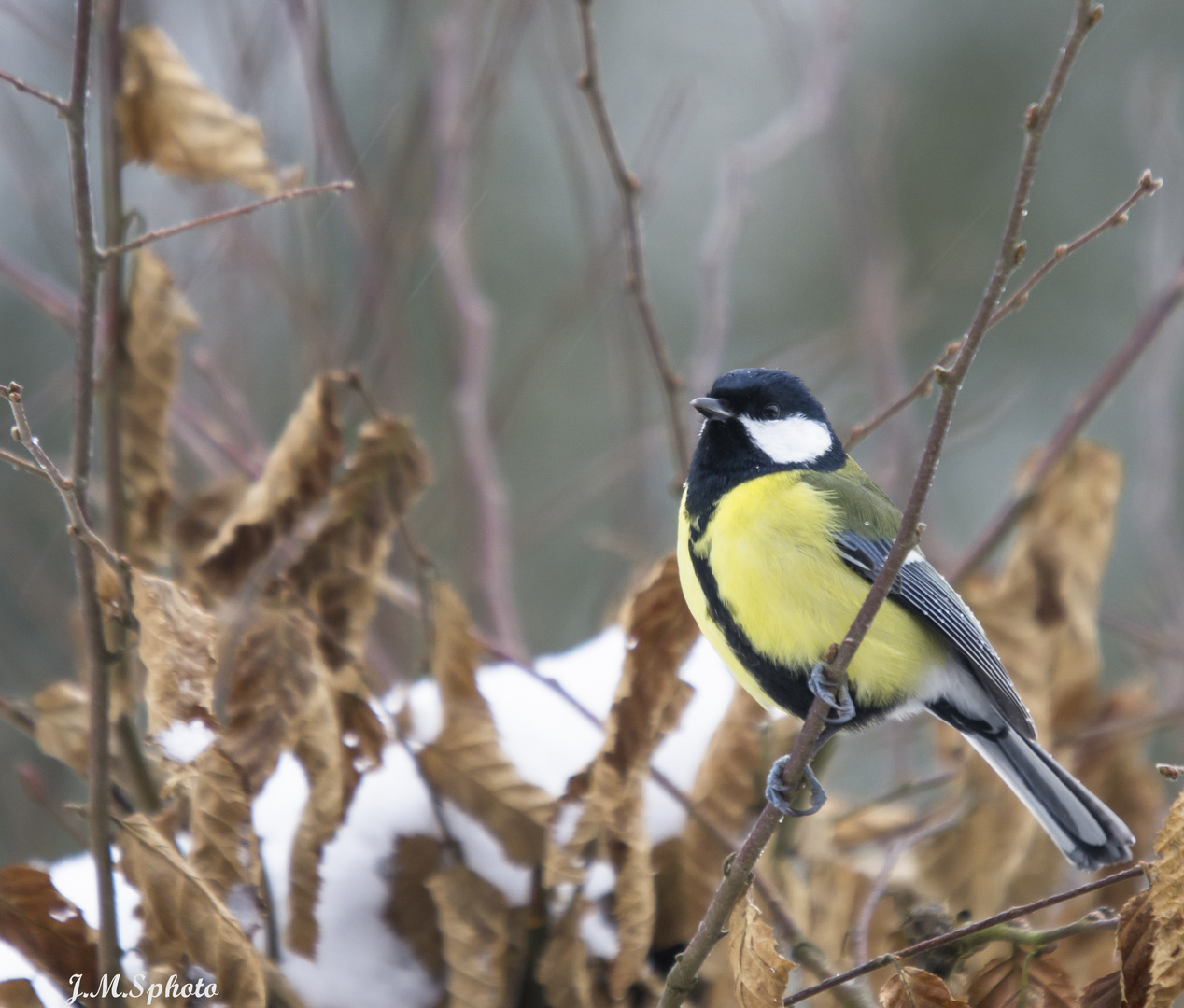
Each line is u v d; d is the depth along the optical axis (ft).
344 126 29.43
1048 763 22.43
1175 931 16.14
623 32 52.31
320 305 30.42
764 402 22.93
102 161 23.00
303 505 22.36
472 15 31.48
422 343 45.01
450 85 30.71
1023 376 50.57
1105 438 51.29
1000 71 54.34
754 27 52.39
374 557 22.20
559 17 33.04
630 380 34.32
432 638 22.22
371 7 46.78
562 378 49.62
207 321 32.55
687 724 24.22
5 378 43.01
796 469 22.49
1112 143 53.31
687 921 22.04
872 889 24.70
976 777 25.81
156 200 32.65
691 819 22.29
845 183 33.96
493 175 44.78
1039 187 53.52
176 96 23.03
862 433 23.80
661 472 36.45
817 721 17.47
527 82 51.11
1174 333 33.01
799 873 24.21
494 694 24.29
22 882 19.33
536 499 48.08
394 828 21.89
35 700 22.09
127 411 23.39
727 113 51.60
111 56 22.72
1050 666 27.12
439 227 30.91
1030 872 25.79
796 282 51.90
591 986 20.74
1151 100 34.83
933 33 55.06
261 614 21.59
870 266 33.58
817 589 21.21
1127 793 27.58
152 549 23.59
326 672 21.42
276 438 33.68
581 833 20.47
